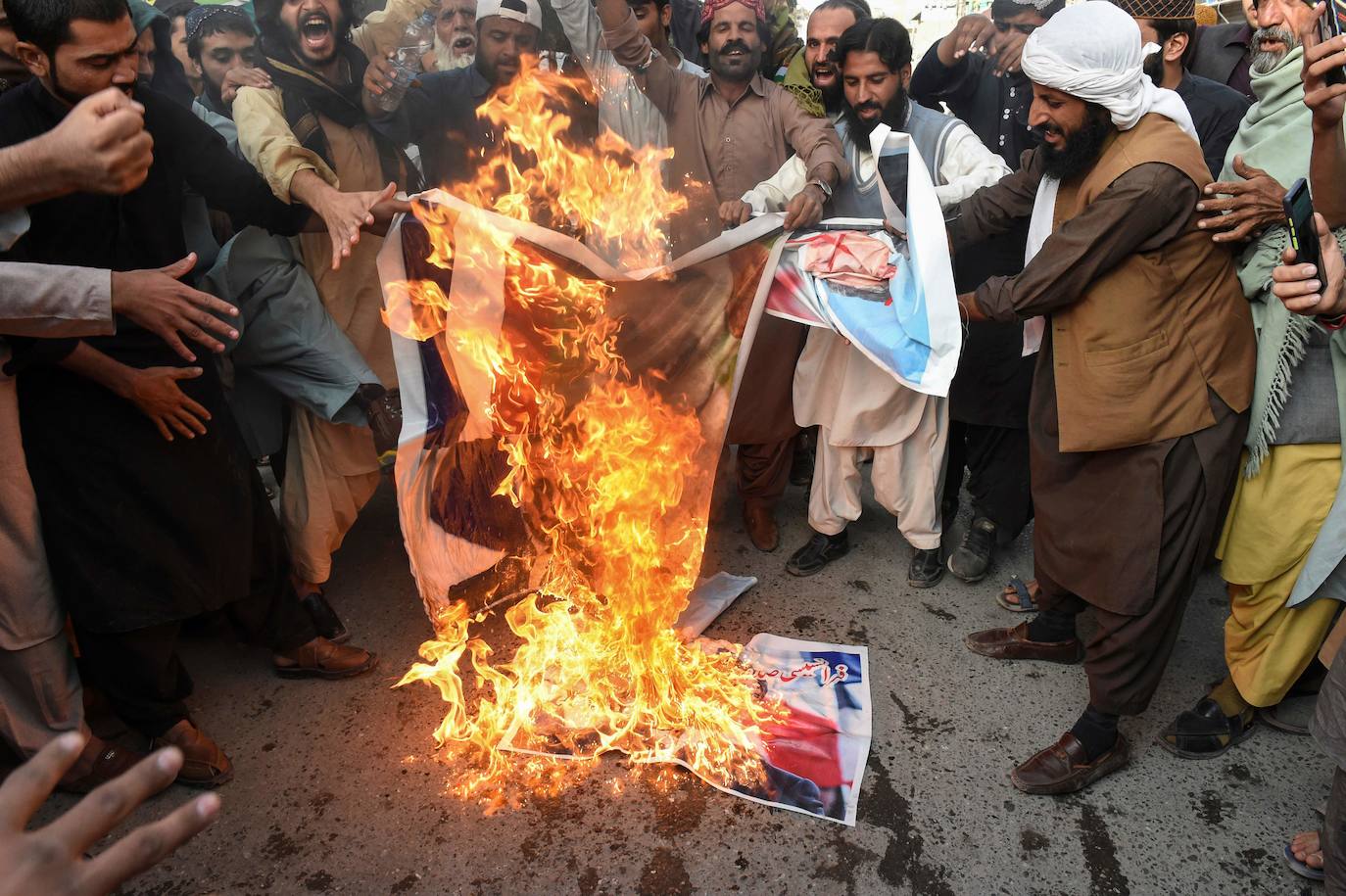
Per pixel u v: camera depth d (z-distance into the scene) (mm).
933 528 2953
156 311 1854
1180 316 1994
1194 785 2189
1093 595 2123
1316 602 2107
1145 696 2117
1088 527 2127
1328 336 1991
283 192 2311
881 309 2559
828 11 2906
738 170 3164
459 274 2309
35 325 1748
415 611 2953
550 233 2299
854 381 2777
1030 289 2084
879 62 2607
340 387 2504
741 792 2172
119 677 2188
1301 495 2061
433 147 3160
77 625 2090
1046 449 2229
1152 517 2008
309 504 2623
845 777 2215
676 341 2617
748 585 3010
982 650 2672
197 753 2254
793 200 2549
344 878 2002
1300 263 1696
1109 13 1933
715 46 3062
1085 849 2027
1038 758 2205
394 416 2664
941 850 2033
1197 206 1935
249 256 2463
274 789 2250
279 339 2490
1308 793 2152
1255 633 2193
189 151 2209
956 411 2922
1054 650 2617
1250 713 2312
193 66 3838
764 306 2631
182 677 2359
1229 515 2199
